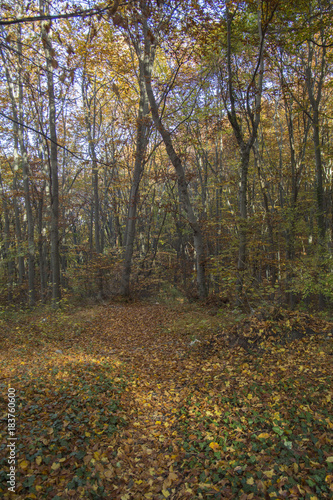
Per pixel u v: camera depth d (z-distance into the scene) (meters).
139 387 5.96
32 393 4.99
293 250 16.67
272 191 21.27
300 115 18.30
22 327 10.65
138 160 16.03
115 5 3.50
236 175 17.67
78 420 4.35
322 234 13.80
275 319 7.33
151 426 4.66
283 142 22.81
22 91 16.86
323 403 4.41
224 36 12.87
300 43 12.80
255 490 3.19
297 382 5.10
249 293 9.91
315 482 3.19
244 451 3.81
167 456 3.94
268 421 4.26
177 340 8.69
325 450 3.57
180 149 18.06
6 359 7.15
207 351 7.44
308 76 14.66
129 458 3.89
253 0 11.04
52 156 14.33
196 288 15.12
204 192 20.98
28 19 3.06
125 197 22.34
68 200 23.50
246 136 20.41
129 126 16.73
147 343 8.85
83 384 5.53
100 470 3.56
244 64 14.95
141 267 20.59
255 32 12.72
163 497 3.29
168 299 15.82
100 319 12.09
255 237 14.12
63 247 25.11
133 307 14.49
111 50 15.42
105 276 18.81
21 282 21.09
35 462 3.46
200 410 4.89
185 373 6.42
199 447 4.02
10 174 23.00
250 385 5.28
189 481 3.49
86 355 7.71
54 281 14.70
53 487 3.22
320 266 12.52
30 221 17.62
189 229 21.53
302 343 6.51
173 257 24.06
